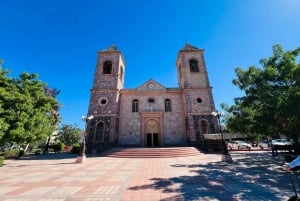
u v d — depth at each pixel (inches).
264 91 450.0
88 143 949.8
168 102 1136.2
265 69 463.2
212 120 1002.1
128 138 1042.1
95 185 305.0
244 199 227.0
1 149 1035.9
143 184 309.6
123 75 1293.1
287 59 431.5
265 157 685.9
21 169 496.4
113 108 1016.9
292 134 448.8
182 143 1035.9
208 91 1067.9
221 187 286.2
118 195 249.1
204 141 959.6
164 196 244.1
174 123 1076.5
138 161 632.4
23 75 740.7
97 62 1154.0
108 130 970.7
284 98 393.1
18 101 601.0
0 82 641.0
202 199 230.4
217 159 653.9
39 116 648.4
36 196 247.3
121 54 1211.9
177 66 1347.2
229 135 930.1
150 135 1061.1
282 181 319.6
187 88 1072.8
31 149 1301.7
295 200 197.5
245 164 523.5
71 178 363.6
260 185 294.2
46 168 506.0
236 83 525.0
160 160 652.1
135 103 1131.3
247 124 534.3
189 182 321.7
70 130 1787.6
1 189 284.8
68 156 886.4
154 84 1173.1
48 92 1301.7
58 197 242.2
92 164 570.9
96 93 1056.2
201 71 1133.7
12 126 565.0
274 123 441.4
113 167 502.9
